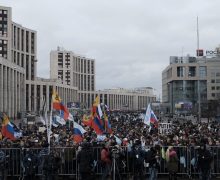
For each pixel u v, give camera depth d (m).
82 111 99.94
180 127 40.28
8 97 124.31
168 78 185.12
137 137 24.58
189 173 20.73
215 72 167.00
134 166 19.44
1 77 116.38
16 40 178.00
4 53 152.25
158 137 23.48
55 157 18.83
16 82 135.00
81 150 17.75
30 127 46.38
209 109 111.44
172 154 19.28
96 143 21.08
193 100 168.38
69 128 38.94
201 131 31.44
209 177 19.59
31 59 192.12
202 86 167.62
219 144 21.42
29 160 19.16
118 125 44.53
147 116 29.05
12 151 19.94
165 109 169.50
